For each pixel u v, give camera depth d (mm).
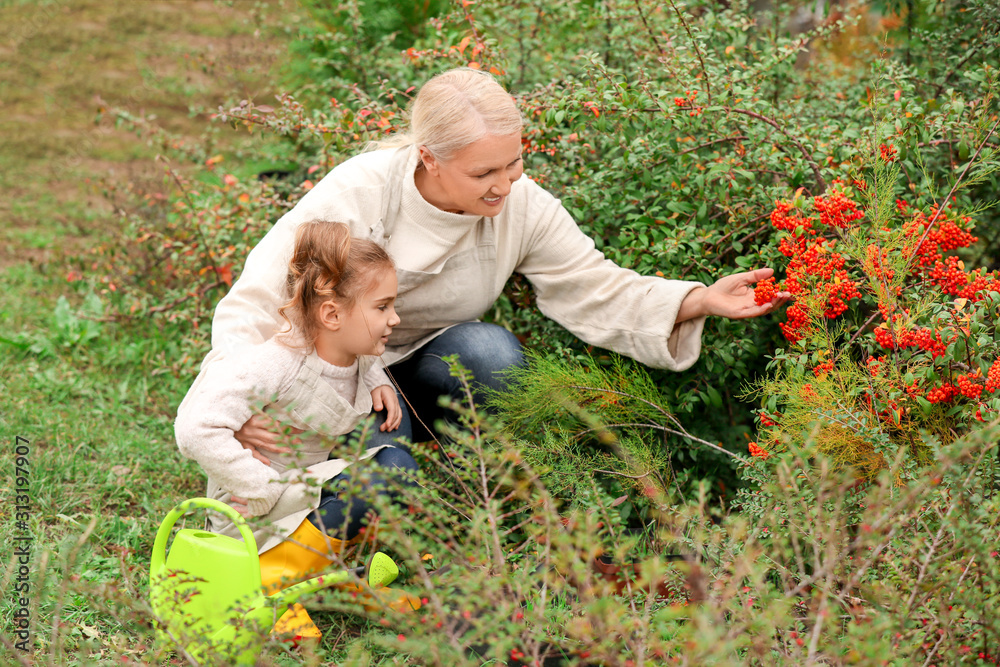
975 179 2420
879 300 2293
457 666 1683
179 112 6629
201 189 4121
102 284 4082
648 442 2701
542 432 2627
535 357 2648
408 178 2494
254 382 2252
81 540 1871
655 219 2791
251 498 2221
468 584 1663
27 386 3467
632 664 1618
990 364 2184
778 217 2418
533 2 3723
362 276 2271
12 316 4004
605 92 2768
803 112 3250
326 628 2262
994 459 1953
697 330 2596
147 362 3703
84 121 6574
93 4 8914
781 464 1865
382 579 2201
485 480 1963
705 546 1996
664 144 2793
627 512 2512
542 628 1829
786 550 1800
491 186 2350
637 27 3330
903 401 2215
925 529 1889
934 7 3283
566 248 2686
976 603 1654
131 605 1860
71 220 5098
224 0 6074
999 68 2969
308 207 2494
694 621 1593
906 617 1654
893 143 2520
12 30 8219
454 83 2340
